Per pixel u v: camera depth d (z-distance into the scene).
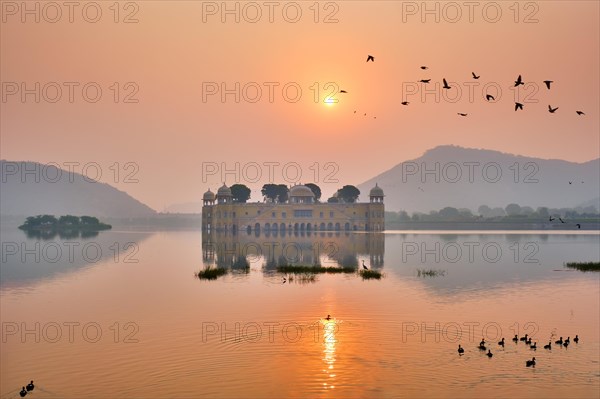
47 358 45.91
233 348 47.78
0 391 39.22
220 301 68.19
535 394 38.12
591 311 61.69
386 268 101.69
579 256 126.81
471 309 62.84
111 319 59.00
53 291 77.75
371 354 46.03
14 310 64.50
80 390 39.19
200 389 39.09
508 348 47.53
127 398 37.78
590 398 37.53
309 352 46.50
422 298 69.56
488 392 38.47
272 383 39.97
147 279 88.94
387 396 37.84
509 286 79.19
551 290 75.69
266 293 73.69
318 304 65.75
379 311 61.66
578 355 45.66
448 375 41.31
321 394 38.19
